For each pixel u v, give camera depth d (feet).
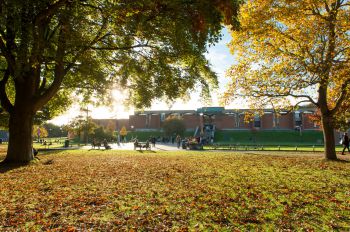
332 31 55.42
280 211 22.94
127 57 55.01
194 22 31.42
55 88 56.03
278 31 61.82
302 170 46.11
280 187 31.91
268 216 21.70
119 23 37.19
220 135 280.31
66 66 60.54
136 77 63.52
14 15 34.68
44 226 19.30
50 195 28.02
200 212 22.52
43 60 46.39
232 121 305.53
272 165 53.31
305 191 29.94
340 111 75.92
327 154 64.95
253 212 22.71
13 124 56.03
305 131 275.59
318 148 131.13
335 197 27.48
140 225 19.62
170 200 26.07
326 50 59.67
